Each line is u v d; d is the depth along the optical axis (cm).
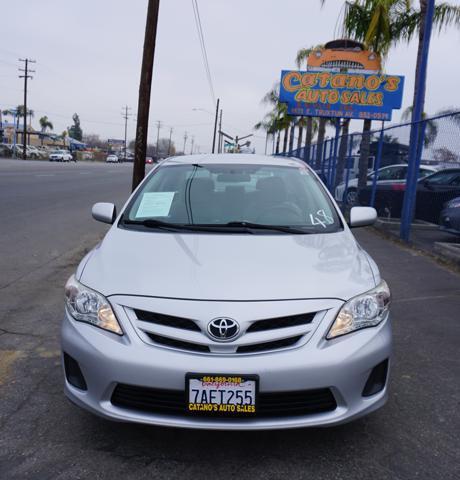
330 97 1642
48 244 861
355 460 269
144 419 252
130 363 250
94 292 272
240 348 249
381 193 1136
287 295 261
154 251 307
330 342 256
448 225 810
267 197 397
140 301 261
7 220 1093
